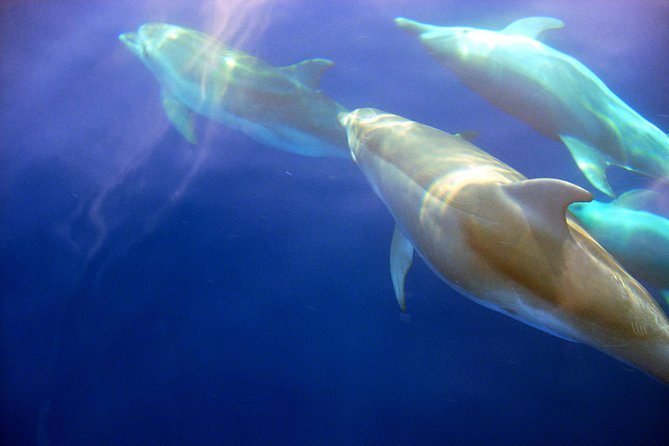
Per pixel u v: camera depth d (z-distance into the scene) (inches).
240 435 208.7
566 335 131.9
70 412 211.8
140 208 248.1
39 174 255.6
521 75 223.5
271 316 229.0
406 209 157.9
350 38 284.8
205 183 252.8
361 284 231.3
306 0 304.0
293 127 239.1
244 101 241.8
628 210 198.2
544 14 285.1
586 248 130.3
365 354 219.8
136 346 223.6
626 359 127.5
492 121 257.8
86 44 292.7
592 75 224.8
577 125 218.7
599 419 199.3
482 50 234.4
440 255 146.8
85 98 274.8
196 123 271.3
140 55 270.8
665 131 239.3
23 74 281.7
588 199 117.7
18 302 230.5
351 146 195.2
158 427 209.5
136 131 265.4
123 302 230.5
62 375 218.2
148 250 240.2
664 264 187.8
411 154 163.0
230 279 235.8
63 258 238.7
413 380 213.2
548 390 205.3
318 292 231.9
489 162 155.9
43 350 222.5
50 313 228.7
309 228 241.4
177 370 219.8
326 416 210.2
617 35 275.6
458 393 208.5
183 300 231.8
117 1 309.1
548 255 126.5
